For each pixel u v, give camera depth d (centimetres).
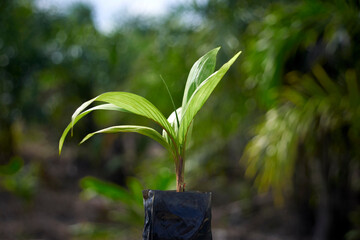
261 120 498
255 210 705
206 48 586
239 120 599
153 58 708
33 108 886
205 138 661
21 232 612
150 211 99
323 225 468
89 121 1072
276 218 648
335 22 356
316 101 368
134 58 968
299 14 371
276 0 534
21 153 1095
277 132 373
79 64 973
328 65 400
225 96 592
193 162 708
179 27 658
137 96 97
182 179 108
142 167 886
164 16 705
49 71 947
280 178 373
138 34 979
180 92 661
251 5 563
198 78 111
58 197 836
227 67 92
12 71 842
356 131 370
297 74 402
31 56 859
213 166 752
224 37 555
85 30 984
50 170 1057
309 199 547
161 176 421
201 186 797
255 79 418
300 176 515
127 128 103
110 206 705
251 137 642
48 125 1080
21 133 1103
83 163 1105
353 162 423
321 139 402
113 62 984
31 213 698
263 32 397
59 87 1003
